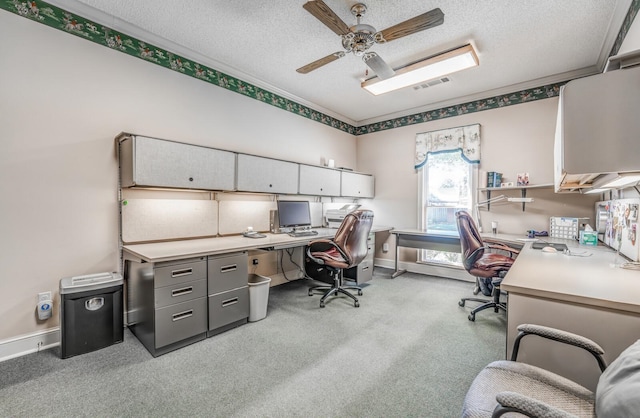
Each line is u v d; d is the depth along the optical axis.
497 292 2.88
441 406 1.57
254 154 3.55
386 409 1.55
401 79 3.18
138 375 1.84
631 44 2.04
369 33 2.07
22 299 2.07
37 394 1.65
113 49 2.46
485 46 2.74
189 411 1.53
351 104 4.39
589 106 1.14
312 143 4.41
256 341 2.30
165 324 2.10
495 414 0.77
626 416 0.68
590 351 1.02
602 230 2.75
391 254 4.88
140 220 2.61
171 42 2.74
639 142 1.07
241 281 2.59
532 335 1.21
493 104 3.85
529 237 3.34
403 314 2.86
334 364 1.98
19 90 2.04
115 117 2.48
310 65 2.48
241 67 3.24
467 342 2.29
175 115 2.85
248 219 3.43
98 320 2.14
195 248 2.39
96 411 1.52
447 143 4.20
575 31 2.48
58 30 2.19
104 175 2.43
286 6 2.23
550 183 3.44
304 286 3.83
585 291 1.20
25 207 2.08
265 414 1.51
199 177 2.72
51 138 2.18
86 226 2.34
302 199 4.23
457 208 4.25
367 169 5.18
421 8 2.22
